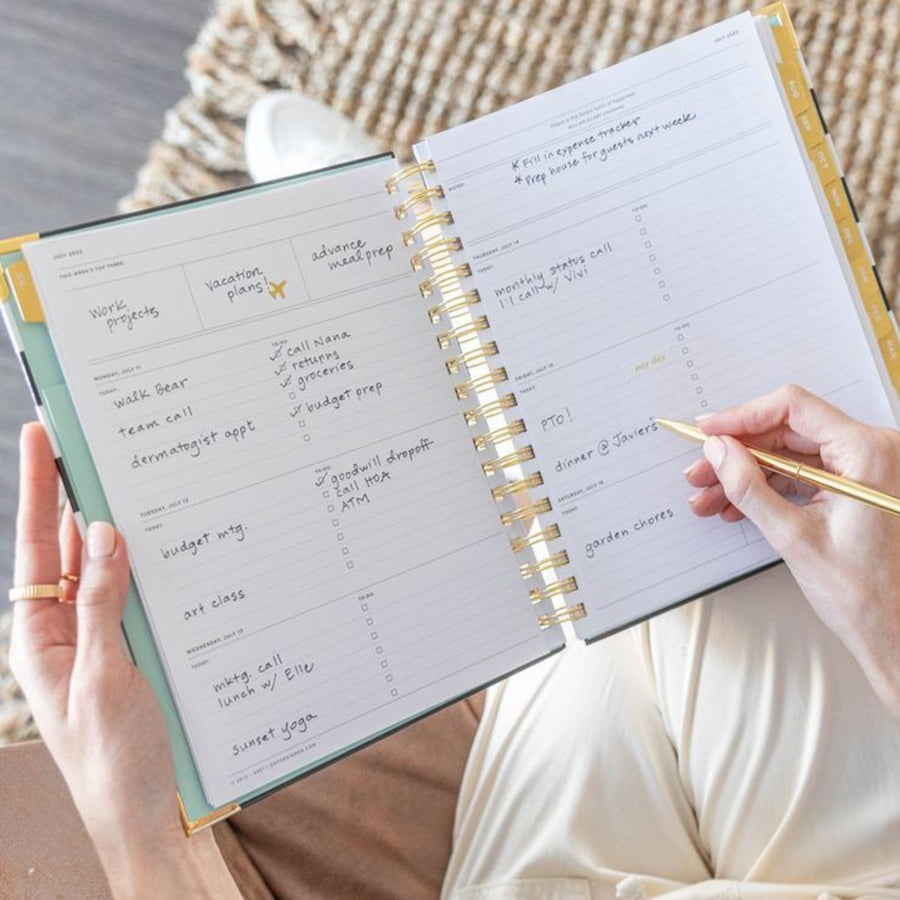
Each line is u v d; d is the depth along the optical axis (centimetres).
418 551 72
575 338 74
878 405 77
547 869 76
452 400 73
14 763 79
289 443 70
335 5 132
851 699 74
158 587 67
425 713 72
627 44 133
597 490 75
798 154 75
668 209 75
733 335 76
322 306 71
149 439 67
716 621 77
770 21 77
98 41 130
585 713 78
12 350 123
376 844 81
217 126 129
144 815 66
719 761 75
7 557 120
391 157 74
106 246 67
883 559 69
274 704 69
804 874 73
